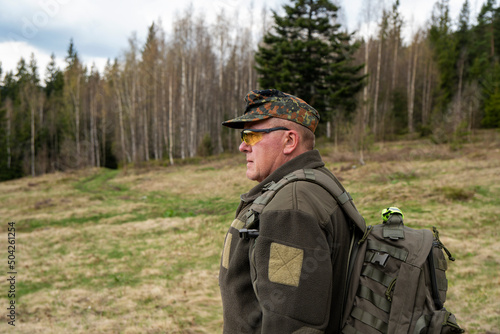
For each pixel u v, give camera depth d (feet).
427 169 44.60
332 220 2.72
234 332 2.88
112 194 57.67
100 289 19.89
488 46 127.34
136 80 115.85
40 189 73.51
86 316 16.39
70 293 19.47
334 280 2.71
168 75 109.09
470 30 132.67
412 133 99.86
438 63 116.47
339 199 2.86
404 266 2.66
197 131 128.36
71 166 116.06
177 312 15.94
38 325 15.48
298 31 58.54
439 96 109.09
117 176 87.66
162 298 17.80
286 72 54.49
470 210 26.99
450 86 113.29
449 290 15.47
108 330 14.67
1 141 131.34
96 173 100.94
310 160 3.20
